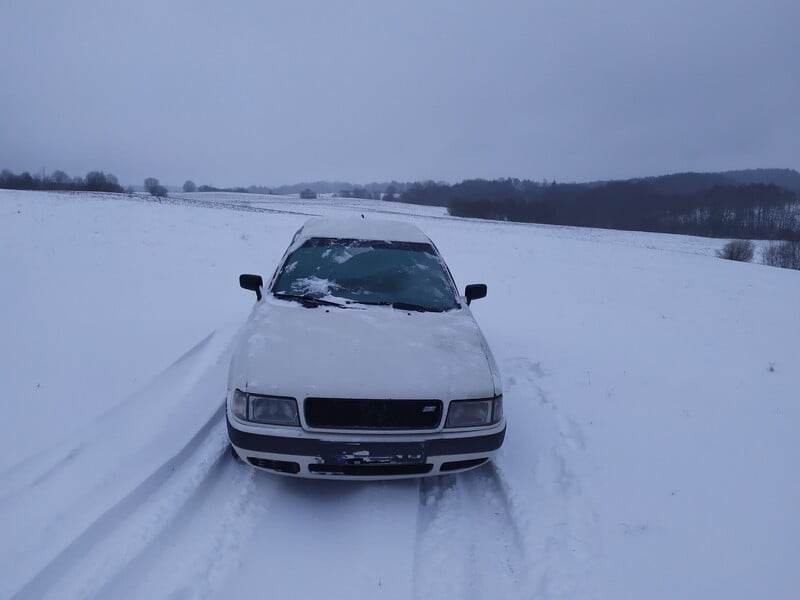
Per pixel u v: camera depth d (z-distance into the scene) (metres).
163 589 2.28
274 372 2.81
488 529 2.81
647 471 3.37
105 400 3.96
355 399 2.72
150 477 2.99
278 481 3.14
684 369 5.59
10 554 2.38
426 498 3.07
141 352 4.96
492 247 19.45
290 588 2.35
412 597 2.32
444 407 2.80
